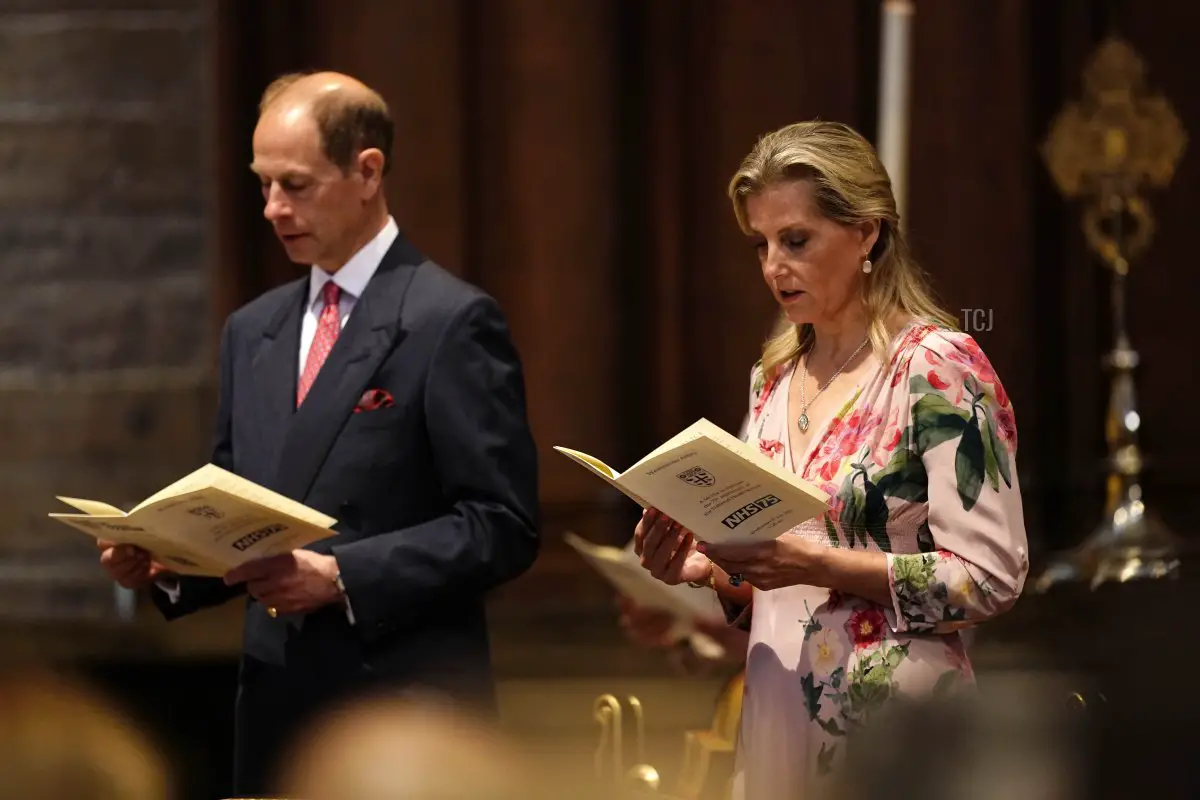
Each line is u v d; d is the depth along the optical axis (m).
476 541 9.76
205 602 10.69
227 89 18.09
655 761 13.87
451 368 10.00
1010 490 7.64
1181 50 18.48
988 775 4.75
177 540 8.98
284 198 10.25
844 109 18.67
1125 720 5.15
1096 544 13.12
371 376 10.07
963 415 7.61
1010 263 18.34
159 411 18.70
